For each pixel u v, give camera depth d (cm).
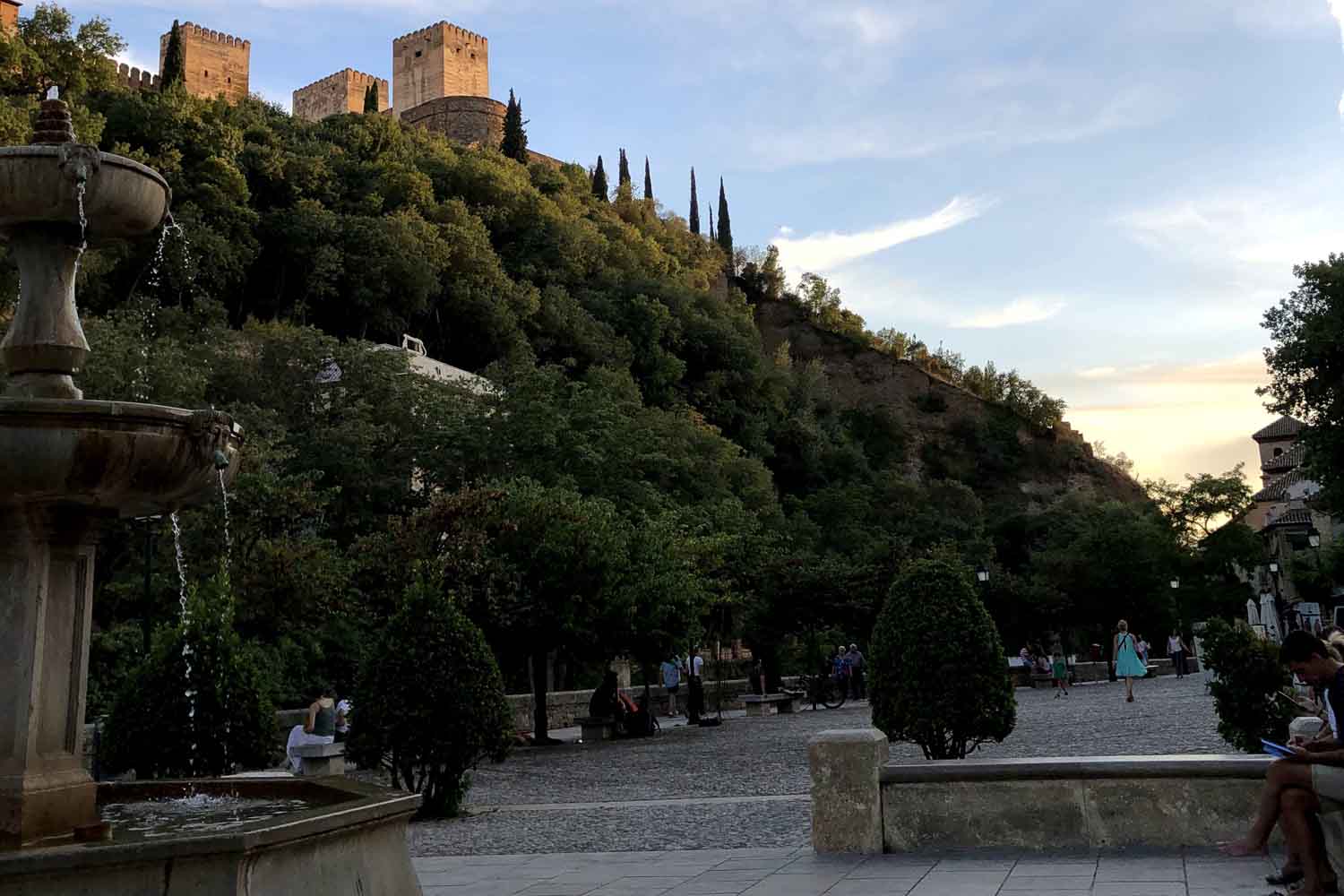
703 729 2580
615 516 2684
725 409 10125
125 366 2709
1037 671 4066
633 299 9756
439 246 7556
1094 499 11181
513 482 2650
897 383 14162
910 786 788
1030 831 757
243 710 1196
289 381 4378
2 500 545
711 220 16712
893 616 1193
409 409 4456
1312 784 565
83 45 4538
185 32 11319
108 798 725
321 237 7006
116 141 6297
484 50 13838
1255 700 1120
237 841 424
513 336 7875
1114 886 618
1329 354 3728
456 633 1201
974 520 10094
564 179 11888
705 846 888
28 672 551
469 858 896
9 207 599
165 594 2150
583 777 1630
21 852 453
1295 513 6862
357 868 508
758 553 3825
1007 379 14450
